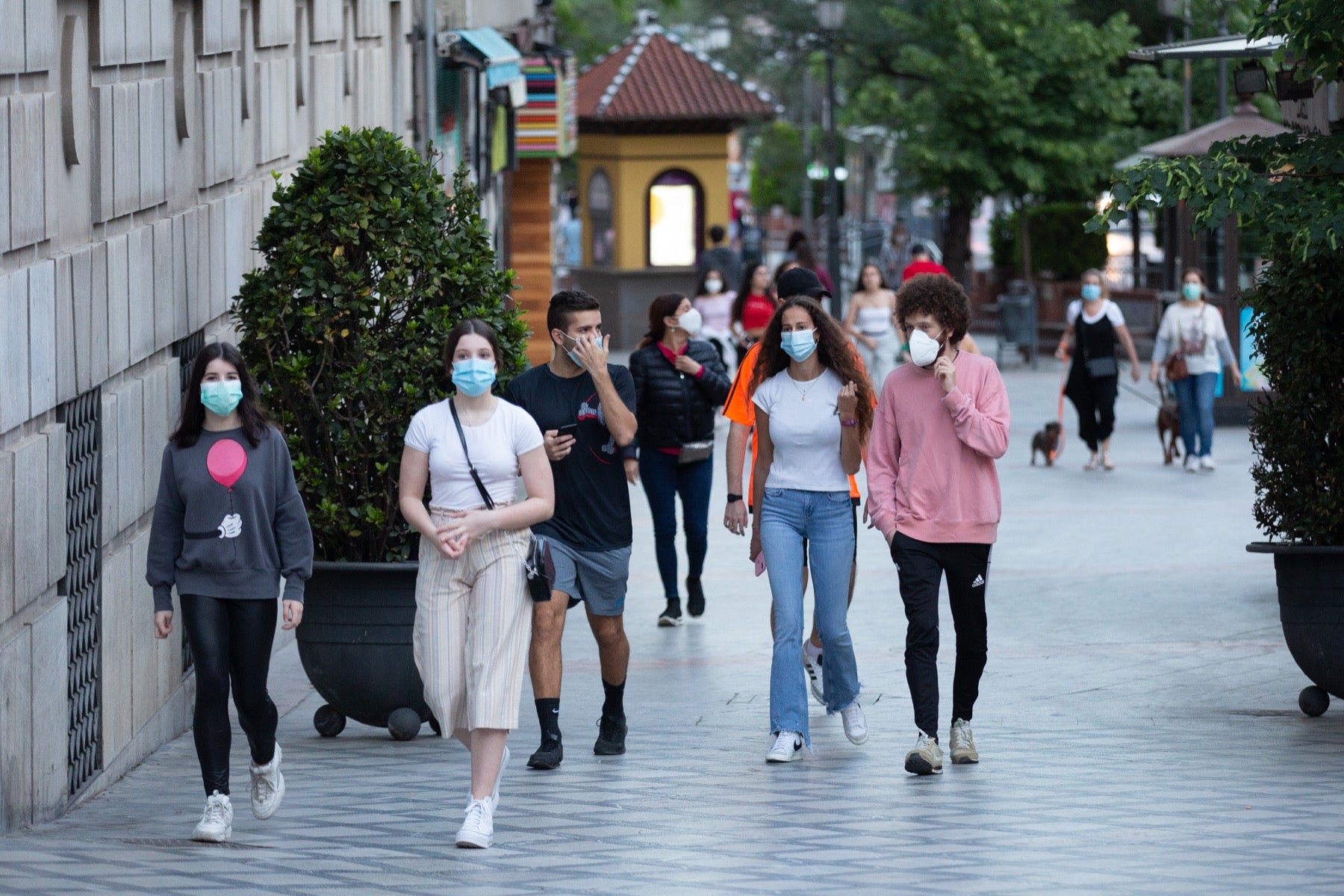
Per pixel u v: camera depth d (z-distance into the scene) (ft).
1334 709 107.45
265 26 130.72
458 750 97.55
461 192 99.55
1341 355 101.14
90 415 86.99
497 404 77.66
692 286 431.43
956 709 92.27
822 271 368.89
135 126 94.89
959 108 418.10
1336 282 101.09
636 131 426.10
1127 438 266.16
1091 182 415.03
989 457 89.66
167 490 76.28
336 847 75.25
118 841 75.61
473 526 75.72
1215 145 100.48
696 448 138.51
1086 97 409.69
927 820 79.66
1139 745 96.63
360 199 96.53
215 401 75.25
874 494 90.53
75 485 84.43
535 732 102.78
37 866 69.31
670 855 73.61
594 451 92.12
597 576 92.84
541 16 320.91
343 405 96.37
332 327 96.27
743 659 126.21
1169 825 78.07
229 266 116.57
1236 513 194.18
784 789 86.58
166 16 101.45
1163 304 363.15
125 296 91.86
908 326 90.07
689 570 141.90
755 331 222.69
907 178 453.17
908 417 89.71
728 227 431.43
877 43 448.24
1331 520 101.60
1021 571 161.27
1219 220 96.37
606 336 92.02
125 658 91.97
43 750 78.84
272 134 134.00
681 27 638.53
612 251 432.66
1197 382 229.04
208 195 112.78
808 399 93.81
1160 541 176.55
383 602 96.37
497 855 73.87
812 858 72.84
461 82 267.80
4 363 73.77
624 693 114.73
